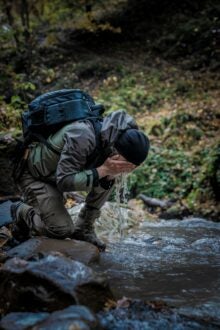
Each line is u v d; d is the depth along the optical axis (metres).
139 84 10.90
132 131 2.91
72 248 3.25
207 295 2.72
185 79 10.72
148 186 7.02
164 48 12.22
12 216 3.69
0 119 5.71
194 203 6.41
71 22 13.34
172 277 3.07
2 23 8.59
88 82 11.38
